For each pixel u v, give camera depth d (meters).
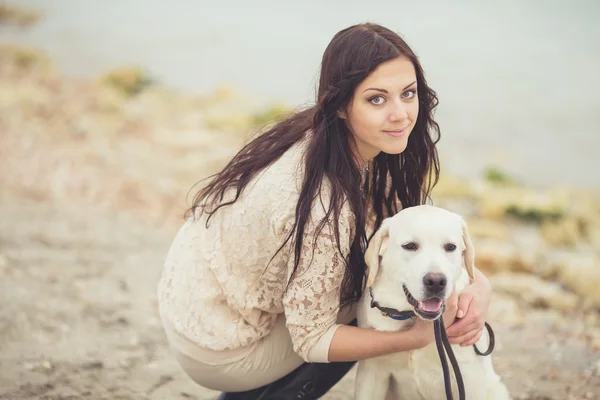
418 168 2.71
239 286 2.49
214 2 17.95
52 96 10.47
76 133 8.80
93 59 13.89
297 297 2.36
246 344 2.57
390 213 2.83
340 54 2.31
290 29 15.21
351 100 2.32
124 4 18.58
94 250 5.48
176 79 12.40
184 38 15.18
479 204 6.89
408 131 2.39
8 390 3.29
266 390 2.78
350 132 2.45
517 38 13.32
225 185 2.48
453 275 2.39
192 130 9.23
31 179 7.27
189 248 2.61
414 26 14.33
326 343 2.41
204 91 11.64
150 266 5.21
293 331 2.41
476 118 9.79
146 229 6.14
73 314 4.27
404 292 2.44
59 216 6.30
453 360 2.41
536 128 9.49
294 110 2.77
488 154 8.62
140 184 7.06
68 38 15.62
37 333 3.97
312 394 2.78
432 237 2.39
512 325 4.29
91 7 18.47
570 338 4.10
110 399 3.28
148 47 14.66
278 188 2.33
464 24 14.21
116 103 10.09
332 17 15.76
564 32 13.41
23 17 17.08
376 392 2.68
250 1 17.78
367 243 2.55
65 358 3.68
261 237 2.39
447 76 11.60
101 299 4.54
